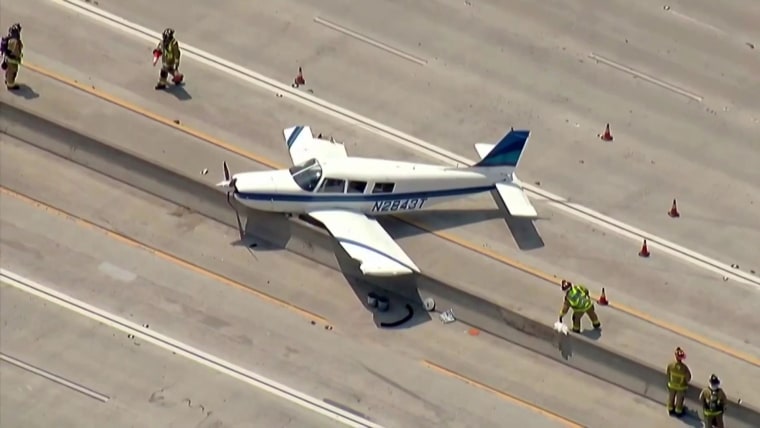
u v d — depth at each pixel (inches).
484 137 7504.9
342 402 6107.3
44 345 6230.3
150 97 7485.2
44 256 6628.9
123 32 7859.3
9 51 7288.4
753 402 6220.5
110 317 6378.0
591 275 6796.3
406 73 7844.5
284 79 7711.6
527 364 6373.0
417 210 6899.6
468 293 6486.2
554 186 7268.7
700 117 7785.4
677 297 6727.4
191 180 6899.6
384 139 7426.2
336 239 6574.8
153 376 6141.7
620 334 6491.1
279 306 6510.8
